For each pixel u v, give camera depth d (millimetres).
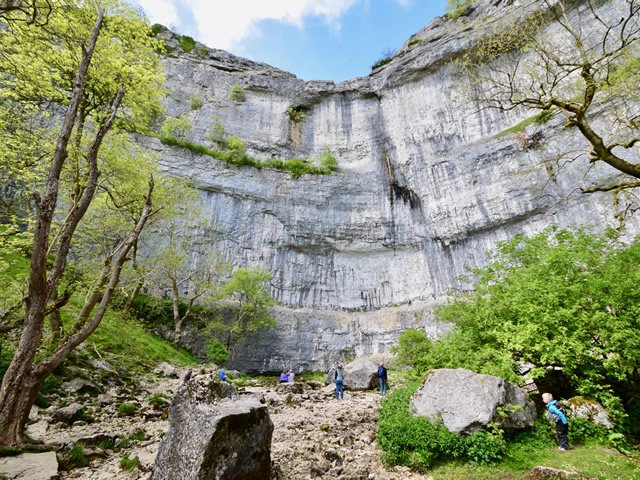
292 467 8102
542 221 35125
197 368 25609
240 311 36000
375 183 48531
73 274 19031
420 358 15492
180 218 38688
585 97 11922
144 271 27969
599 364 10938
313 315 42062
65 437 9547
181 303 34812
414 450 8773
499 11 41062
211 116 50062
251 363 36094
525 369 13500
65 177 18000
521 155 37531
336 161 50156
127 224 23406
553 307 11812
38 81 15211
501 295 14047
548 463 8312
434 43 47812
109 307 27297
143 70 16609
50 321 15352
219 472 5477
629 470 7871
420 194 44906
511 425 9250
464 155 41688
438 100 46906
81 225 21875
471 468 8312
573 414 10039
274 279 42750
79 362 15922
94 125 20547
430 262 43156
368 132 51938
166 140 42406
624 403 11086
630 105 19578
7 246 15609
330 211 46781
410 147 47406
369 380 21641
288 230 45094
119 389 15320
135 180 20109
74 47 14844
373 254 46531
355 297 44656
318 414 13234
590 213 31266
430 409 9852
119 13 15617
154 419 12336
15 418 8586
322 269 45688
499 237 38469
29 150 16078
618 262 12352
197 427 5855
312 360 39156
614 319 10547
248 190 44500
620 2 31500
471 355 12867
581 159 32625
